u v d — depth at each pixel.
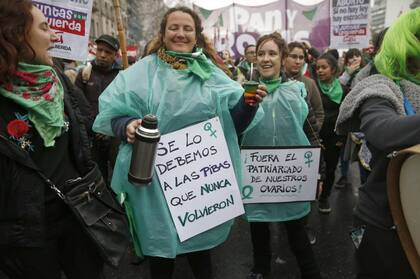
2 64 1.34
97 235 1.65
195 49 2.07
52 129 1.51
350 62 5.17
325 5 8.17
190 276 3.03
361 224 1.50
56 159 1.57
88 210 1.64
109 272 3.13
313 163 2.54
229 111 2.09
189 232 1.99
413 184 1.17
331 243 3.53
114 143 3.40
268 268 2.86
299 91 2.58
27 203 1.44
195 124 1.96
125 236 1.77
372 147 1.39
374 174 1.39
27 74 1.43
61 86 1.61
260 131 2.54
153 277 2.09
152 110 1.93
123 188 1.95
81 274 1.73
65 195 1.59
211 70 2.06
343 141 4.20
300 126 2.56
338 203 4.48
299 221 2.65
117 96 1.95
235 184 2.06
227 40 9.14
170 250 1.95
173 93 1.93
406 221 1.26
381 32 1.91
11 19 1.37
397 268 1.36
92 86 3.93
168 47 2.01
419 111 1.35
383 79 1.39
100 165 3.49
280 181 2.55
